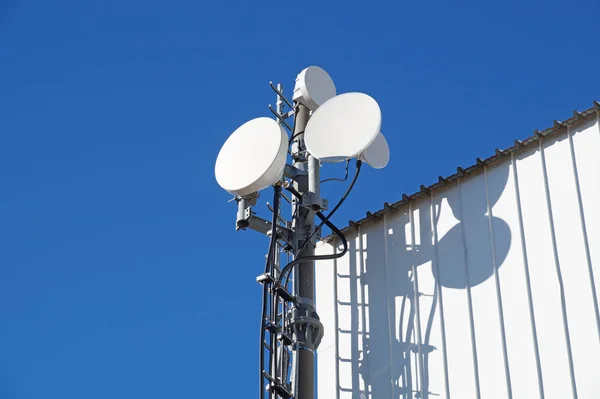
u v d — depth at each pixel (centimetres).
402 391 1544
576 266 1448
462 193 1625
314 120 1596
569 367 1396
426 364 1537
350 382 1605
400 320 1598
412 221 1664
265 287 1508
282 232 1600
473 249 1569
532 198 1538
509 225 1545
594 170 1491
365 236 1711
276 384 1477
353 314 1658
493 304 1508
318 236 1633
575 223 1476
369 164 1605
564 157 1530
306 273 1580
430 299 1580
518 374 1438
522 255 1509
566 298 1439
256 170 1545
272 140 1562
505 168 1593
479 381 1471
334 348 1648
